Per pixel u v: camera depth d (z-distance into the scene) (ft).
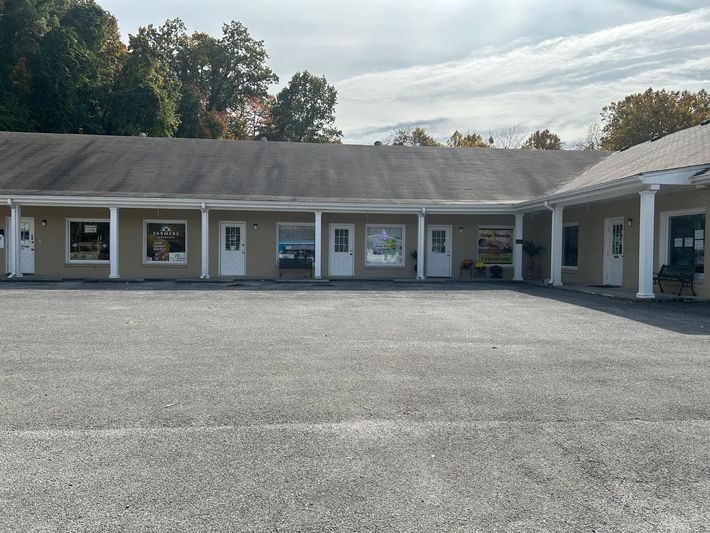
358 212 63.36
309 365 21.06
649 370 20.58
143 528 9.55
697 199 44.16
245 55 158.10
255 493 10.81
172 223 66.39
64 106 97.66
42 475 11.47
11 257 59.52
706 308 38.24
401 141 186.09
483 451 12.92
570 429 14.38
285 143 80.07
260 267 67.26
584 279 61.00
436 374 19.84
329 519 9.91
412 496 10.77
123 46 120.16
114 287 52.39
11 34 96.89
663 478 11.63
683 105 129.70
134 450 12.79
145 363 21.17
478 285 58.23
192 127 126.21
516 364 21.45
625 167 56.70
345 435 13.83
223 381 18.67
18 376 19.11
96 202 59.21
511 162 78.07
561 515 10.12
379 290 51.85
